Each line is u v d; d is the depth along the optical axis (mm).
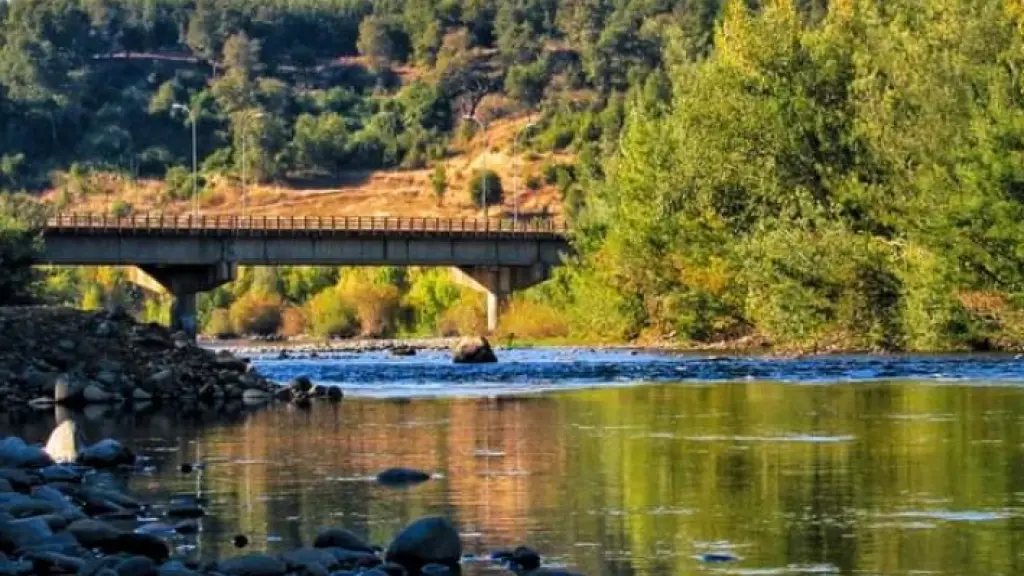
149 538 33781
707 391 86438
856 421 62688
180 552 34188
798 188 149000
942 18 145125
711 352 146500
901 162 142500
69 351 84625
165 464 50500
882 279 139375
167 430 63156
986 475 44562
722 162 154750
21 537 33781
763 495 41500
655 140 165750
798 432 58031
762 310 146625
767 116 151625
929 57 142375
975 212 130875
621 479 45062
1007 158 129875
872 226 144750
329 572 30938
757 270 145250
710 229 157125
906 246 138875
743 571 31516
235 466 49719
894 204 141875
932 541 34438
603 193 190000
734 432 58531
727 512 38781
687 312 160750
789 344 145000
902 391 82625
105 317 89188
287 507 40531
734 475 45500
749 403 75000
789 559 32688
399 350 186125
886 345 138875
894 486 42688
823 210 145500
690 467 47500
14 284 143125
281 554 32562
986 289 133000
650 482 44281
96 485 44594
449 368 125562
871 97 146500
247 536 36188
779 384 92500
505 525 37250
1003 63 135875
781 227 146000
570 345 180875
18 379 80438
